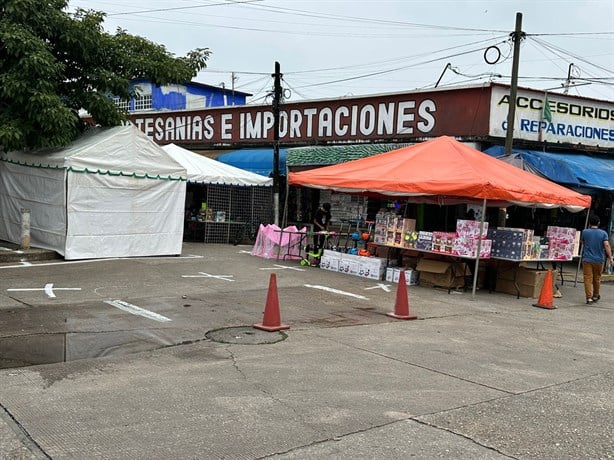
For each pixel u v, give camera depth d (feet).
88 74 50.47
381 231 44.27
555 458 14.53
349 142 67.36
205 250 56.95
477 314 33.71
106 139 45.39
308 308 32.32
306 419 16.28
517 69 53.01
